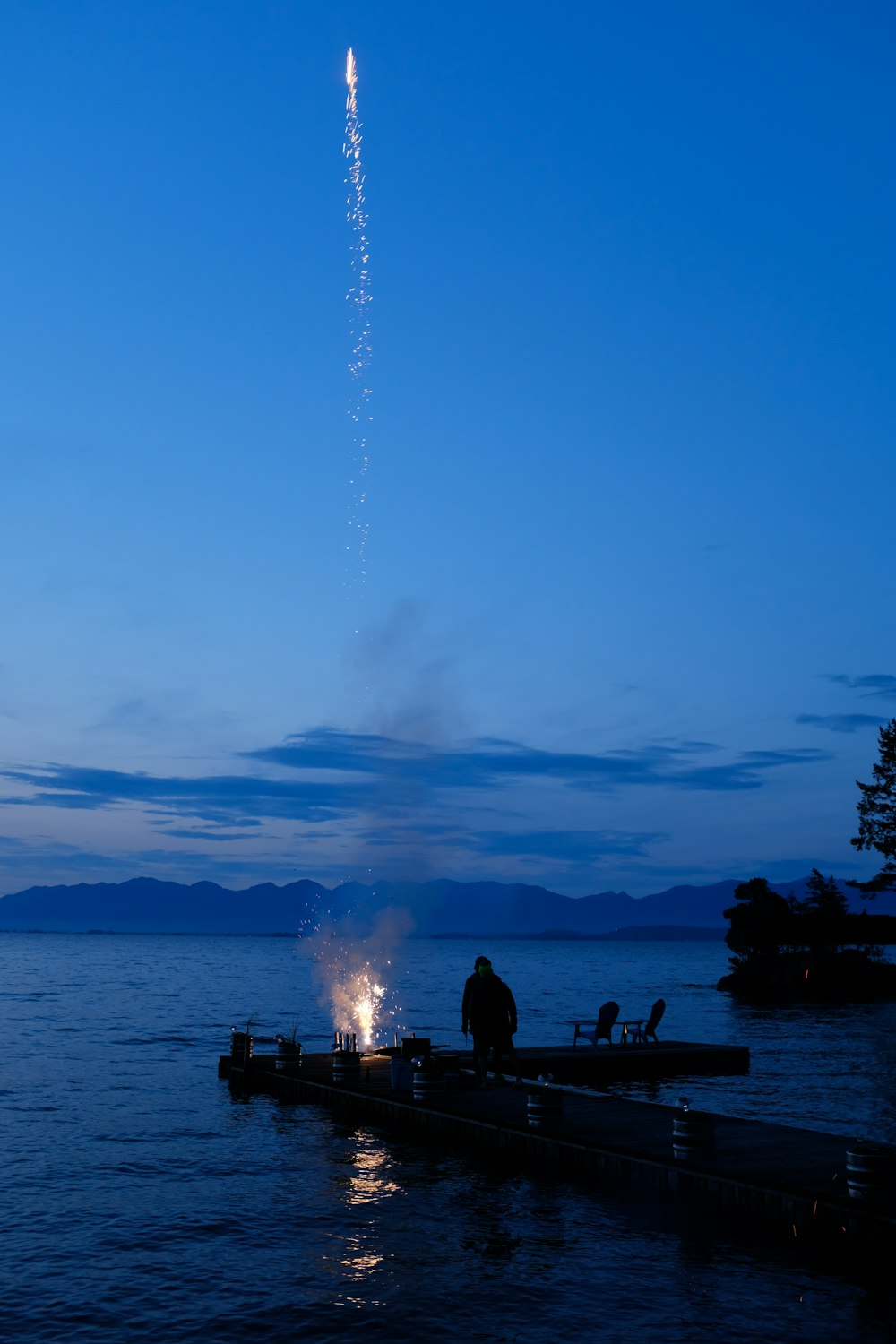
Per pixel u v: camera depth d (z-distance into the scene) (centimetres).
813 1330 1077
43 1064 3438
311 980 10094
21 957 17588
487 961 2325
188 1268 1290
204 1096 2722
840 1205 1274
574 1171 1678
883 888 7325
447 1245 1371
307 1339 1060
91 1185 1727
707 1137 1546
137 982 9494
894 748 7256
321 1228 1454
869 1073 3303
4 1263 1311
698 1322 1100
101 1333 1079
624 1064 2958
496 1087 2302
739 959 8512
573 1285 1213
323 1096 2447
